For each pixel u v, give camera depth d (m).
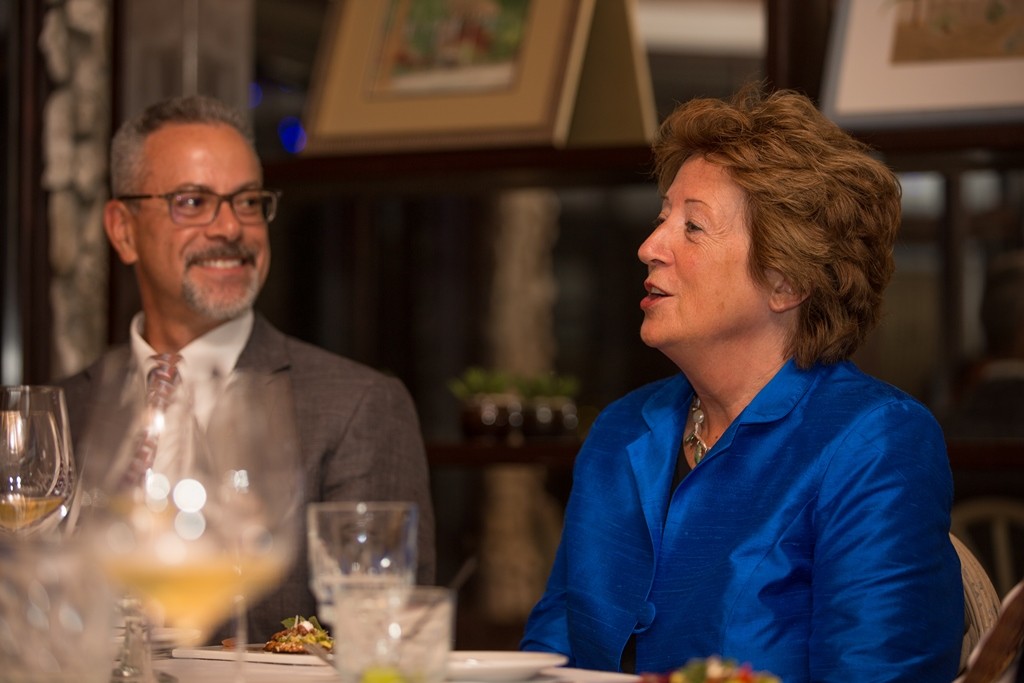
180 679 1.17
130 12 3.39
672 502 1.58
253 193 2.36
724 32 5.93
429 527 2.26
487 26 3.15
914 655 1.37
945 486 1.49
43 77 3.56
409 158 3.09
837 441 1.50
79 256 3.55
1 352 3.59
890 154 2.75
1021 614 1.06
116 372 0.97
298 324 5.29
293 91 5.88
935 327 4.35
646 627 1.54
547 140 2.99
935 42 2.73
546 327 5.88
